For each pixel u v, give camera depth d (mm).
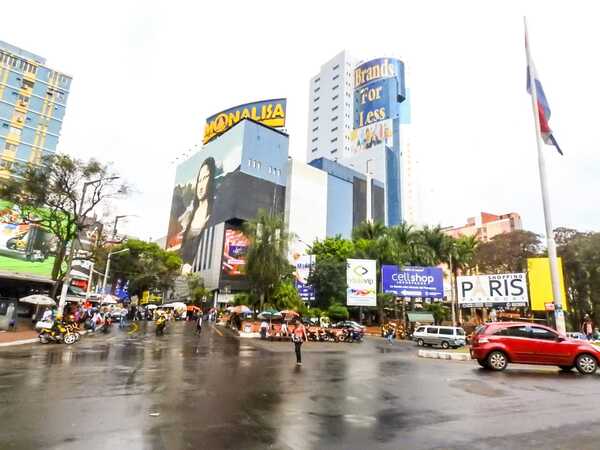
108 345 20531
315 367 14266
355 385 10383
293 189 85125
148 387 9430
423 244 50250
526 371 13156
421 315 44062
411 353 22281
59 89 79438
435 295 42844
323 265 56250
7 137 72562
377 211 108875
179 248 99250
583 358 12719
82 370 11883
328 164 99438
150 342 23141
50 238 36062
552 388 9914
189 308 58125
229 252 77250
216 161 91375
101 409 7164
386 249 50250
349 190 101250
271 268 38875
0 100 72500
